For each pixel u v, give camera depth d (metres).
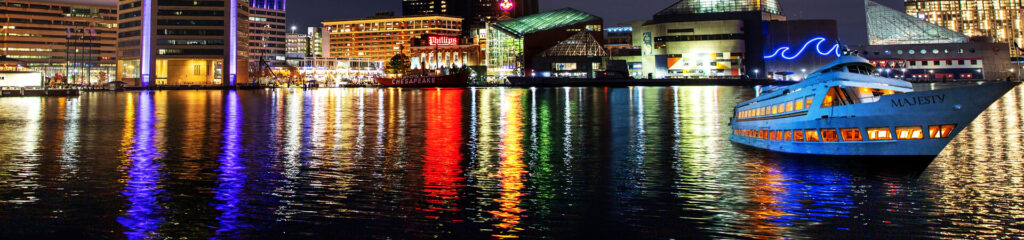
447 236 19.38
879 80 34.78
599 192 25.58
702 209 22.50
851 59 35.91
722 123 58.22
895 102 30.06
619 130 52.09
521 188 26.52
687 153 36.88
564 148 40.22
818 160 32.22
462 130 53.19
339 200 24.12
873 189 25.42
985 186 25.80
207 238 19.17
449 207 23.00
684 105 90.12
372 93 168.88
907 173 28.77
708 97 118.56
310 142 44.28
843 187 25.89
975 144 38.78
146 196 24.83
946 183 26.47
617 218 21.39
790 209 22.36
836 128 31.91
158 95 158.12
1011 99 91.81
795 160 32.44
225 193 25.47
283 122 63.00
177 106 97.94
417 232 19.77
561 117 68.12
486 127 56.06
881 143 30.52
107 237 19.25
